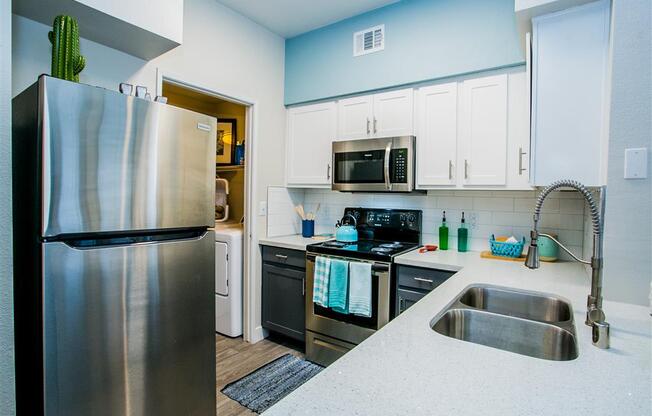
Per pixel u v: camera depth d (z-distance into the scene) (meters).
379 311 2.18
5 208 1.05
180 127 1.49
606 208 1.28
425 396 0.67
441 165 2.34
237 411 1.95
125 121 1.30
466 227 2.52
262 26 2.85
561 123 1.51
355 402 0.64
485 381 0.72
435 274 2.02
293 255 2.68
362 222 2.92
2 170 1.05
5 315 1.05
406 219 2.71
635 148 1.24
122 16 1.52
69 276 1.16
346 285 2.27
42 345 1.11
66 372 1.16
